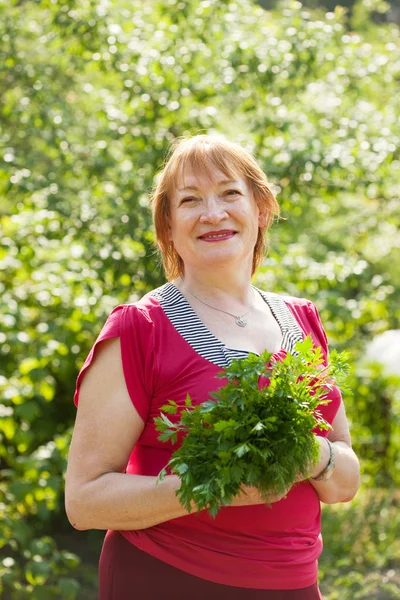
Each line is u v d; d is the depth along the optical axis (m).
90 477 2.16
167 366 2.16
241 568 2.14
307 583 2.22
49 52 6.27
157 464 2.18
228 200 2.29
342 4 10.69
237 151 2.35
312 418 2.02
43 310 5.46
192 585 2.14
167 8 5.91
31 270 5.33
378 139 5.83
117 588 2.21
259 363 2.01
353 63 6.24
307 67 5.95
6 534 4.72
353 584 5.39
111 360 2.17
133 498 2.09
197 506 1.92
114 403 2.16
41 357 4.95
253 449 1.92
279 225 5.91
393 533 5.95
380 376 6.86
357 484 2.35
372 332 7.76
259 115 5.97
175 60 5.73
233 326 2.30
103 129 6.05
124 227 5.53
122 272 5.46
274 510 2.17
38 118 5.94
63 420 5.70
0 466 5.55
